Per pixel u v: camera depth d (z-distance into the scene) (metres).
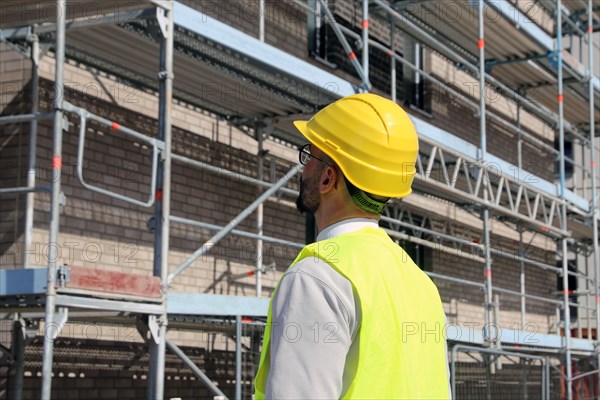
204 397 8.40
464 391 12.07
